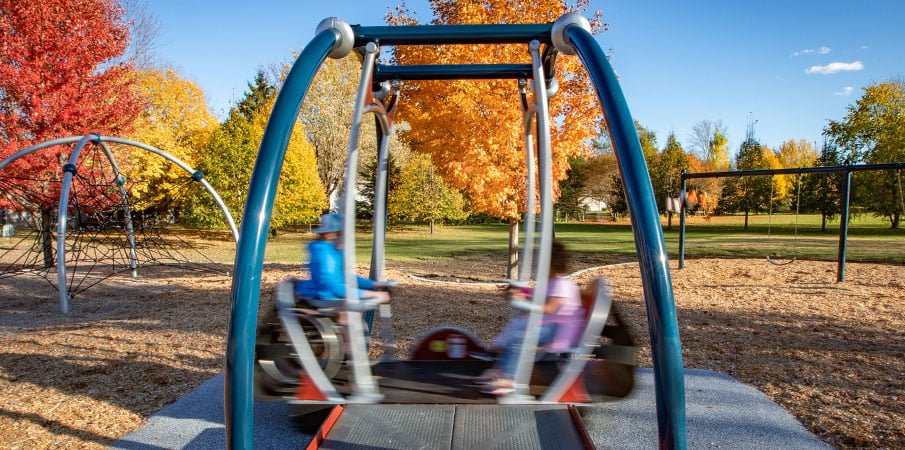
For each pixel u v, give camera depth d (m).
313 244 3.27
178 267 12.94
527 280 3.02
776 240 20.17
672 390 1.93
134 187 20.66
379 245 3.97
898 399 3.90
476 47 8.57
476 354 3.54
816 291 8.62
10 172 10.65
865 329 6.05
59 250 7.47
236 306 2.00
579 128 8.90
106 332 6.20
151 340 5.81
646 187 2.10
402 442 2.75
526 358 2.64
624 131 2.20
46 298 8.65
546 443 2.72
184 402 3.88
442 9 9.91
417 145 9.93
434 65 3.86
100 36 10.94
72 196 11.26
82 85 11.12
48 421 3.60
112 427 3.51
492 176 8.84
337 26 2.75
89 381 4.43
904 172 21.58
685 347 5.40
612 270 11.77
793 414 3.66
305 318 3.15
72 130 10.94
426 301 7.98
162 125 23.27
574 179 40.09
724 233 25.14
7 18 10.22
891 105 23.03
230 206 22.28
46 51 10.47
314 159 24.66
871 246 16.86
